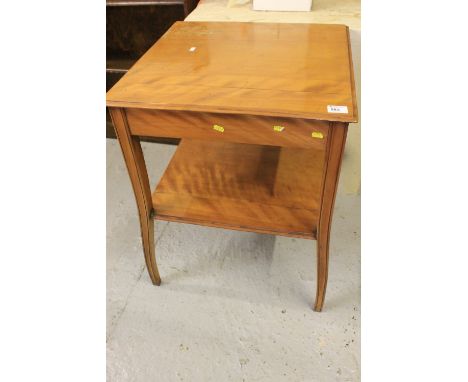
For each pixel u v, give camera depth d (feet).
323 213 3.02
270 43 3.52
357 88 4.73
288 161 4.11
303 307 3.98
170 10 5.77
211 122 2.69
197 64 3.16
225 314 3.96
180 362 3.60
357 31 4.23
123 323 3.93
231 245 4.68
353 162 5.14
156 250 4.66
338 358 3.56
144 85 2.87
